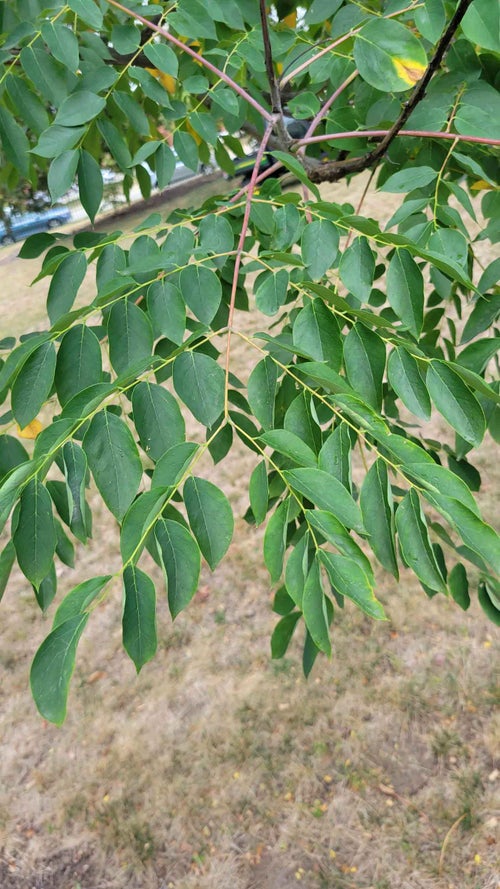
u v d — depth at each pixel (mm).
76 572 2176
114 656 1854
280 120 592
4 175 1015
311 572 378
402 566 1889
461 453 696
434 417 2441
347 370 468
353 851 1343
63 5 634
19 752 1660
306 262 502
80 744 1647
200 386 431
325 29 988
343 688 1636
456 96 652
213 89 678
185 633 1870
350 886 1293
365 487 414
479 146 738
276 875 1337
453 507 361
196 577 362
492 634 1680
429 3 531
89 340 478
